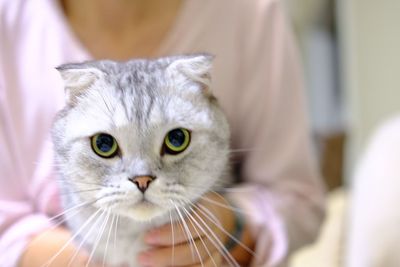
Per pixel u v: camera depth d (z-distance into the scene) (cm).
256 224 42
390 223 56
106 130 33
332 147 91
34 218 43
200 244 35
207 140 35
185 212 35
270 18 48
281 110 48
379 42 96
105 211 34
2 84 46
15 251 40
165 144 33
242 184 48
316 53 102
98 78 35
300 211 46
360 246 57
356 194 68
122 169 33
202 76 36
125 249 37
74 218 36
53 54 45
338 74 105
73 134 34
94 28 48
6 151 45
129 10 47
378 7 94
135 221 35
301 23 98
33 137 45
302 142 49
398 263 54
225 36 47
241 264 42
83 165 34
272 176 48
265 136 48
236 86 48
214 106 37
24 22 47
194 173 34
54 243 39
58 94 44
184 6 47
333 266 65
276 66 48
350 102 101
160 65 36
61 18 46
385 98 98
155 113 33
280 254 41
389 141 71
